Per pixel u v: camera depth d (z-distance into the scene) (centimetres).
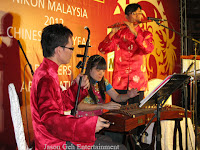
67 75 330
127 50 318
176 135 309
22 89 278
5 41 263
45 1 303
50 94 142
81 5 351
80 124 138
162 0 543
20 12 277
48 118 137
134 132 237
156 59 521
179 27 607
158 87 202
